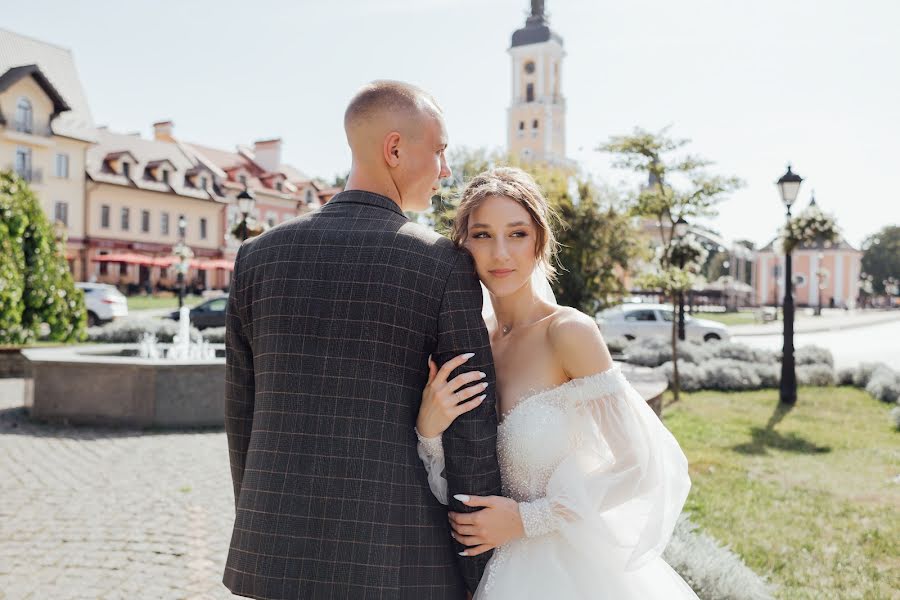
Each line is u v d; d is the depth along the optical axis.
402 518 1.63
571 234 12.91
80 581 3.84
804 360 15.45
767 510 5.37
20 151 37.34
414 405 1.70
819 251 68.75
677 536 3.67
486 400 1.74
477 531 1.74
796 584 4.00
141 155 45.69
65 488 5.63
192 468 6.29
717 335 20.42
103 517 4.93
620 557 1.92
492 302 2.19
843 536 4.79
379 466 1.62
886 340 24.98
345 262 1.67
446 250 1.72
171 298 38.34
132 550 4.32
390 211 1.78
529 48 64.31
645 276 11.73
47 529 4.66
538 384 1.96
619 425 1.88
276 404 1.68
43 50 40.50
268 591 1.59
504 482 1.96
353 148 1.82
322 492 1.61
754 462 6.97
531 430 1.90
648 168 12.40
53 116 38.59
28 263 13.78
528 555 1.91
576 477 1.86
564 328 1.92
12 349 12.27
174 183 46.22
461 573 1.81
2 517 4.88
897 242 85.38
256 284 1.78
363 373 1.64
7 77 36.25
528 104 64.12
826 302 68.88
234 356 1.89
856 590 3.91
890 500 5.64
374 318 1.64
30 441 7.28
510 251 1.92
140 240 44.12
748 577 3.42
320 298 1.67
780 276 69.25
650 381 7.53
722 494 5.80
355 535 1.59
